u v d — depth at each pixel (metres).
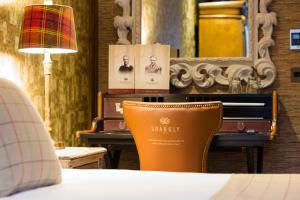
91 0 4.07
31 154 1.66
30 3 2.96
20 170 1.59
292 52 3.82
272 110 3.57
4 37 2.63
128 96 3.64
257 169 3.65
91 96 4.08
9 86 1.80
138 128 2.62
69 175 1.97
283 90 3.83
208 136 2.56
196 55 3.95
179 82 3.92
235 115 3.60
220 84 3.90
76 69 3.78
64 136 3.54
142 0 4.00
